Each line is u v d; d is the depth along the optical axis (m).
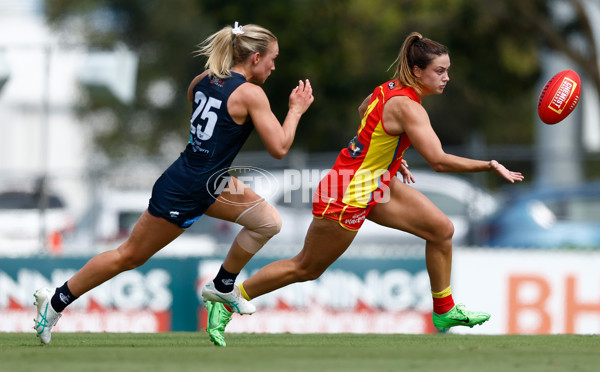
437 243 20.47
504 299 34.69
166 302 34.59
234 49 18.52
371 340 21.81
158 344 20.41
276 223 19.22
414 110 19.11
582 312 34.59
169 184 18.61
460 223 43.25
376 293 34.31
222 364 16.14
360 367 15.78
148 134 105.38
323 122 70.69
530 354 17.88
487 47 69.00
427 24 71.06
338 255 20.23
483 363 16.39
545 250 34.72
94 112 105.44
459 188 43.94
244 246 19.33
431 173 44.75
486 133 101.00
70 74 116.00
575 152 39.81
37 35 121.62
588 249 35.84
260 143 87.75
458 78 75.38
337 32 67.44
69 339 21.97
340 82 68.25
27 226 41.41
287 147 18.45
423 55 19.25
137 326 34.56
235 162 40.75
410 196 20.22
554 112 20.16
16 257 35.75
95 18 108.81
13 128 116.19
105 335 23.64
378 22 69.50
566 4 67.06
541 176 47.12
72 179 42.84
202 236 45.06
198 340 21.75
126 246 19.14
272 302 34.06
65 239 43.53
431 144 18.95
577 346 19.84
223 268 19.61
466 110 94.62
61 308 19.53
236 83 18.30
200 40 100.19
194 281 34.66
